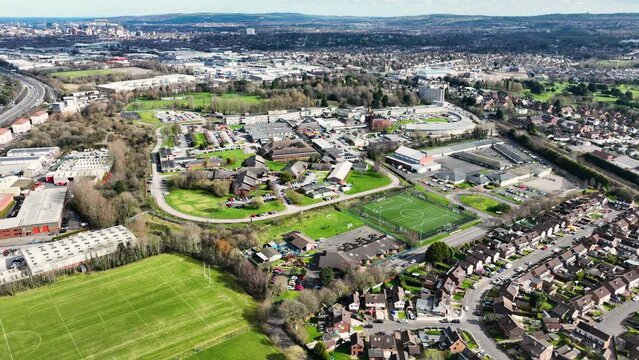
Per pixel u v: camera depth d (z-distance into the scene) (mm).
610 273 199625
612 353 151625
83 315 166000
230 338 156250
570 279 195500
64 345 151250
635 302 182375
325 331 160125
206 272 194625
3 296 176625
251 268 189500
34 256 196500
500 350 153750
